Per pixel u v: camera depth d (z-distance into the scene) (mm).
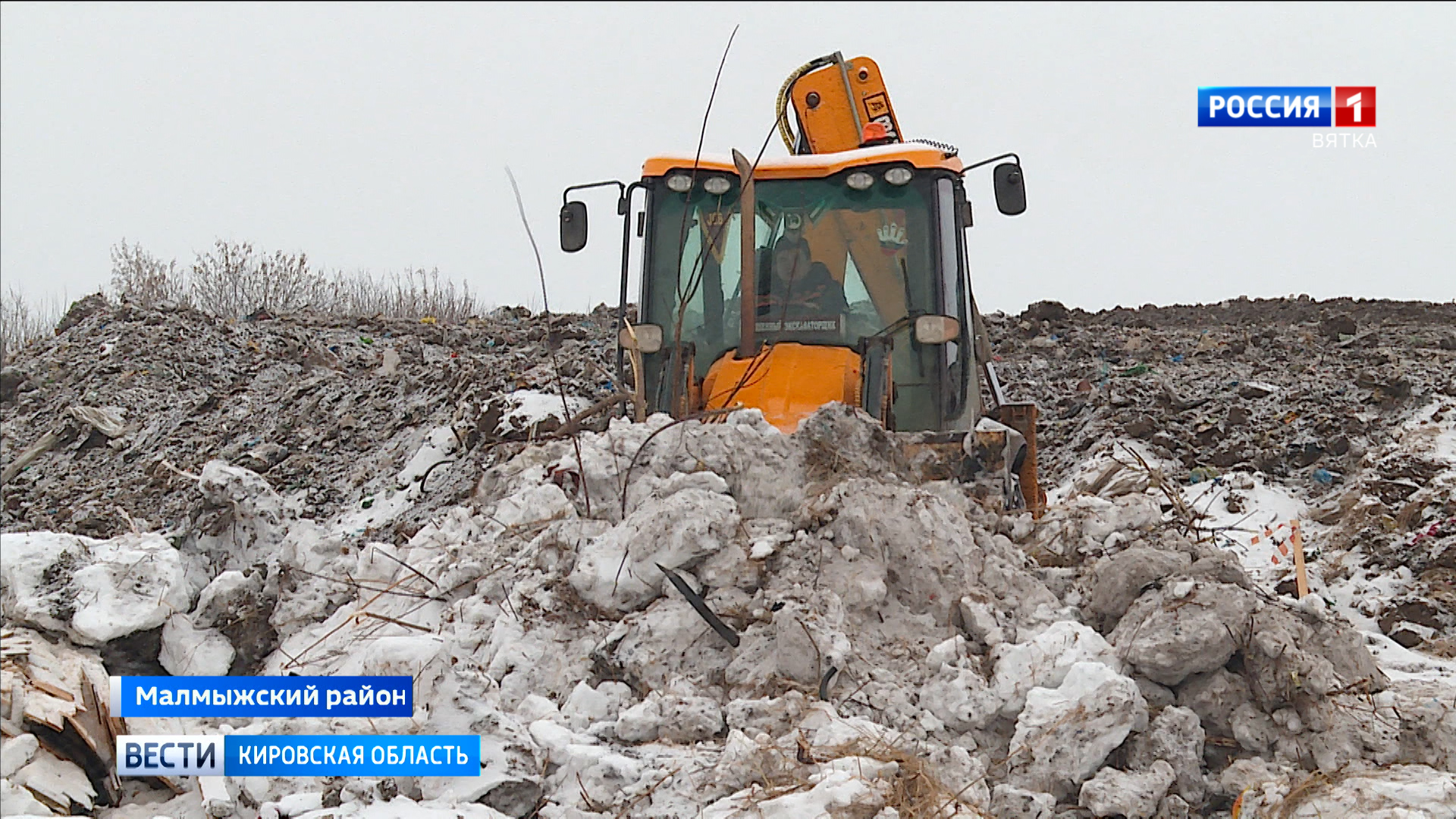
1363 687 9242
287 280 43188
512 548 10859
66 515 20141
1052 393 24094
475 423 18984
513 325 32625
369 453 20641
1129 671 9172
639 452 11156
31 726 8633
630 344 13461
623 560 10102
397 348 28734
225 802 8398
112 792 8852
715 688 9406
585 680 9742
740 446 11047
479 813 7777
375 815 7648
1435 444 18219
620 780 8172
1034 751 8477
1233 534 16938
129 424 25062
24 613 9570
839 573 9938
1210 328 31312
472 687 8656
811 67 16500
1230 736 8984
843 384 12406
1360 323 30484
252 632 10438
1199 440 20109
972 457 11703
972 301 14672
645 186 13727
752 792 7703
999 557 10523
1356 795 8008
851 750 8180
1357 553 15844
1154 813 8219
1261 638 8969
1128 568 9953
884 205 13273
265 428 23109
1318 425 19719
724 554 10016
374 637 10133
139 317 31109
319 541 11164
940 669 9180
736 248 13461
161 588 10117
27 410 27312
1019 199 13641
